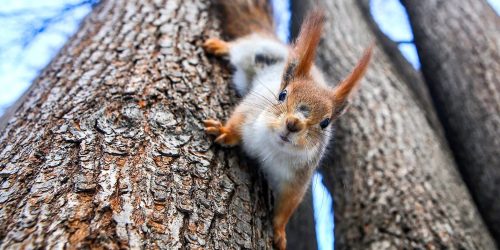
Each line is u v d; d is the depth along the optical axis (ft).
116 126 2.73
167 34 3.09
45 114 2.78
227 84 3.03
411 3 3.76
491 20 3.56
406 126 3.32
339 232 3.17
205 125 2.83
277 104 2.89
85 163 2.63
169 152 2.71
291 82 2.92
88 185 2.59
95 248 2.49
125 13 3.18
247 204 2.74
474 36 3.50
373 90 3.41
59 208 2.55
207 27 3.19
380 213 3.12
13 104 3.12
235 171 2.79
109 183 2.60
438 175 3.20
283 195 2.89
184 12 3.22
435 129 3.44
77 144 2.68
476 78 3.42
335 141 3.30
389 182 3.17
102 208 2.55
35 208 2.55
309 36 2.94
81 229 2.52
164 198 2.62
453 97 3.46
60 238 2.50
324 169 3.29
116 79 2.87
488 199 3.26
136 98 2.81
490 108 3.35
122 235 2.52
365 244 3.09
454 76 3.48
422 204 3.11
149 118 2.77
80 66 2.95
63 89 2.86
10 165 2.64
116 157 2.66
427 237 3.05
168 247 2.54
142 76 2.89
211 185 2.70
